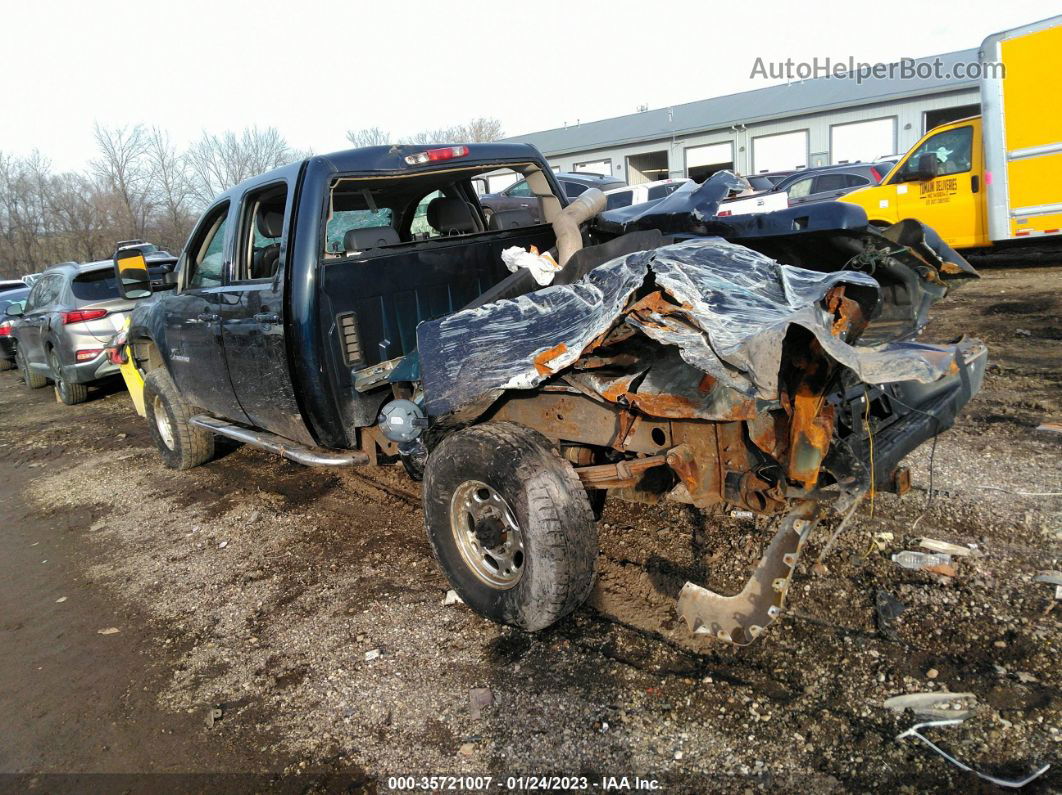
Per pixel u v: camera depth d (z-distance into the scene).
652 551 3.89
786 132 30.16
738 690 2.79
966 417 5.28
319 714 2.99
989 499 3.97
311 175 3.98
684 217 4.77
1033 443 4.67
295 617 3.79
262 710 3.08
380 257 4.16
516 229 4.86
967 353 3.52
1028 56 9.30
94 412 10.02
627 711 2.76
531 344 2.99
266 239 4.82
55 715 3.25
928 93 26.31
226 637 3.70
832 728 2.55
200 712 3.12
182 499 5.86
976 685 2.66
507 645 3.28
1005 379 6.00
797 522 2.57
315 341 3.94
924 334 7.68
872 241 3.56
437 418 3.42
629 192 15.89
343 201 5.18
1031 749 2.36
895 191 11.28
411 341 4.34
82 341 10.05
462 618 3.55
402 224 5.65
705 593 2.77
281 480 6.00
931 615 3.06
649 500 3.32
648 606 3.42
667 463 2.95
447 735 2.77
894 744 2.44
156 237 37.41
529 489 3.02
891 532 3.73
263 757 2.79
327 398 4.01
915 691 2.67
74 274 10.23
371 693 3.08
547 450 3.13
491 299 3.54
